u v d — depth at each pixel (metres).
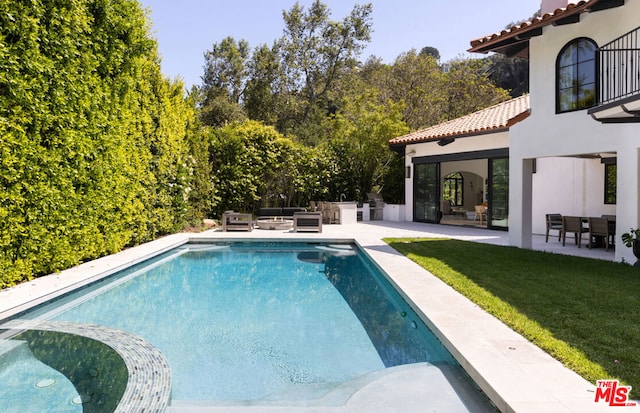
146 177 11.20
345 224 17.67
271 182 19.44
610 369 3.50
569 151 9.40
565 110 9.55
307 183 19.78
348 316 6.26
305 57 39.06
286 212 17.73
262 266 9.93
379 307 6.74
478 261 8.65
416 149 18.86
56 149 7.05
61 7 6.94
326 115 38.19
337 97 38.53
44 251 6.98
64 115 7.07
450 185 23.84
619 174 8.53
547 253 9.71
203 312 6.40
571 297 5.86
